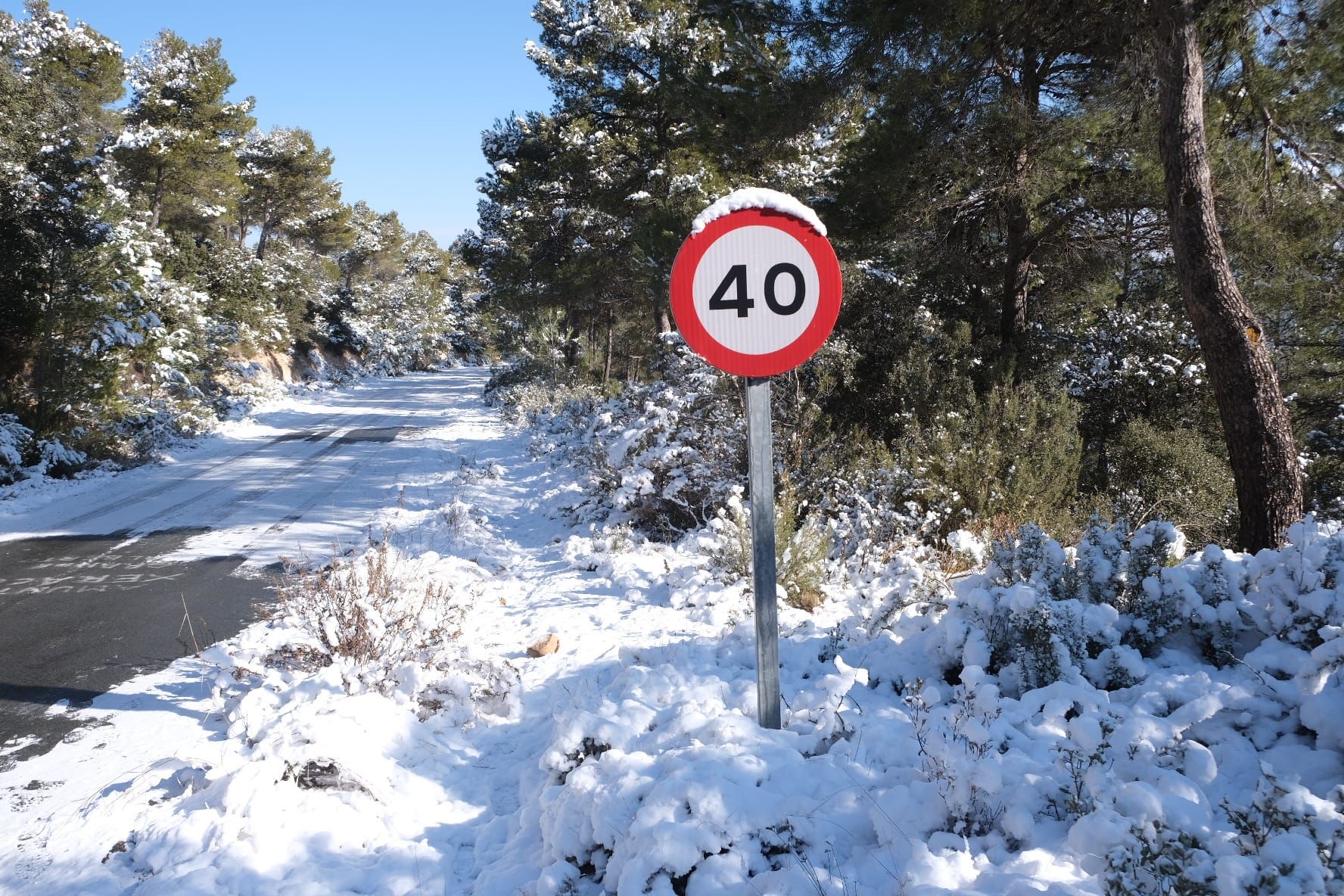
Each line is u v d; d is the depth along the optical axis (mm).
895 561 6461
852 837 2793
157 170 33594
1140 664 3719
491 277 31500
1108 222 12484
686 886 2627
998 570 4711
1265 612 3873
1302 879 1960
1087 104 9961
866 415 12203
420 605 5516
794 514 7785
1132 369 12812
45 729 4898
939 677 4137
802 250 3303
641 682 4164
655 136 21844
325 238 59094
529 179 24688
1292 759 2875
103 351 17953
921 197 11484
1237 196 9469
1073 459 9234
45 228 17812
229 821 3363
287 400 33469
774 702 3469
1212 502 9742
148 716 5055
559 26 21781
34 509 13008
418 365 69062
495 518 11766
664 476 10141
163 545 10289
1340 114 8875
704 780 2852
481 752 4273
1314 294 10883
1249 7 7855
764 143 11305
